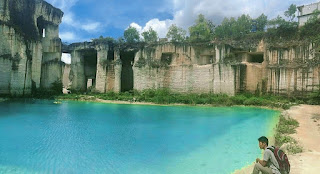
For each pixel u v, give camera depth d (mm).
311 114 21500
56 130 17031
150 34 50625
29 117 22422
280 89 34938
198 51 41688
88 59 52000
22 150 12430
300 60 33719
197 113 25328
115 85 44250
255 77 36406
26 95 37188
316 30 33125
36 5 40594
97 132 16594
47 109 28125
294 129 15180
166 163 10711
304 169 8234
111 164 10578
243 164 10461
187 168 10094
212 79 38375
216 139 14695
